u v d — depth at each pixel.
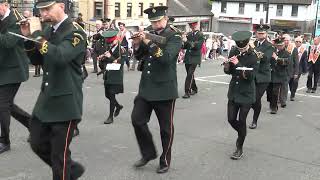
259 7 61.84
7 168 5.91
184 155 6.90
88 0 39.34
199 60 12.34
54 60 4.19
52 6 4.28
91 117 9.09
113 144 7.25
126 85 13.80
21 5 20.89
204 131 8.47
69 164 4.61
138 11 44.47
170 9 53.59
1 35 5.87
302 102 12.77
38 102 4.59
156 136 7.83
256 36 9.03
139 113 5.91
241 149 6.93
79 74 4.62
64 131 4.51
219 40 32.19
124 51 8.61
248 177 6.12
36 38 4.16
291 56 11.98
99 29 15.51
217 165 6.54
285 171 6.45
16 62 6.33
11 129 7.67
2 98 6.31
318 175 6.34
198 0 60.88
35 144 4.64
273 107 10.70
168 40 5.68
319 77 16.22
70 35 4.32
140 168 6.19
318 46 14.63
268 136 8.45
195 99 12.07
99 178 5.75
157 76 5.82
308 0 59.84
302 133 8.82
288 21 60.91
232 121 6.86
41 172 5.84
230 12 63.38
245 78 6.68
